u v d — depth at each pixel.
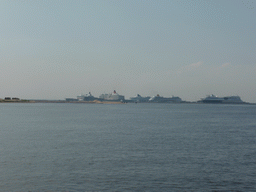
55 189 27.23
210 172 33.22
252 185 28.92
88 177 30.86
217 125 95.25
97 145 50.84
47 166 35.19
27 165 35.66
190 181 29.92
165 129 80.19
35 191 26.70
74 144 51.78
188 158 40.50
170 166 35.78
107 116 142.88
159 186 28.34
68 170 33.50
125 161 38.28
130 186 28.25
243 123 105.19
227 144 53.16
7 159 38.94
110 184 28.72
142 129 79.75
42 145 50.47
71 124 94.44
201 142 55.34
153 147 49.16
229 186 28.59
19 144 51.47
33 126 86.62
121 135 65.62
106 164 36.50
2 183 28.77
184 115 160.38
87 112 186.38
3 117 128.38
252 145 52.28
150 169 34.25
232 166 36.06
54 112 180.25
